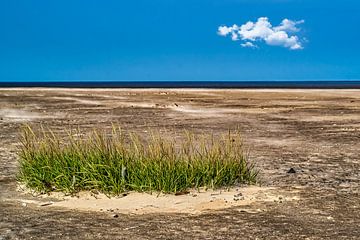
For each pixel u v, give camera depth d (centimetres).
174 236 681
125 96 5028
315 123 2314
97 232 702
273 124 2269
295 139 1741
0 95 5078
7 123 2330
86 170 954
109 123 2311
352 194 930
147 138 1689
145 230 710
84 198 901
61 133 1862
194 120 2459
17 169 1186
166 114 2822
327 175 1112
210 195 909
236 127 2130
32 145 1126
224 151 1070
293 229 710
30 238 677
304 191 951
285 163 1262
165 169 941
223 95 5309
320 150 1488
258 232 696
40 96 4944
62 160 991
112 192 917
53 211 821
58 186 952
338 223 740
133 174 945
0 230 713
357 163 1271
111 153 986
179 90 7381
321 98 4609
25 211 822
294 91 6688
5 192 960
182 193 920
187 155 1004
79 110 3127
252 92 6216
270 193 930
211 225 731
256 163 1256
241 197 895
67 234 694
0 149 1511
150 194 913
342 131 1989
